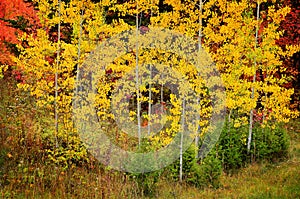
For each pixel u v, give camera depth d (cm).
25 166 1184
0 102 1502
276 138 1505
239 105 1370
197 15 1438
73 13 1321
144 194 1152
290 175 1284
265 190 1166
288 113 1412
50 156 1227
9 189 1066
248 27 1431
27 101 1547
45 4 1273
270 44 1397
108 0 1400
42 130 1363
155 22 1480
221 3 1414
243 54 1465
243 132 1501
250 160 1473
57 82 1310
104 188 1118
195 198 1141
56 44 1266
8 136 1291
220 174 1271
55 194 1081
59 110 1291
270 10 1404
